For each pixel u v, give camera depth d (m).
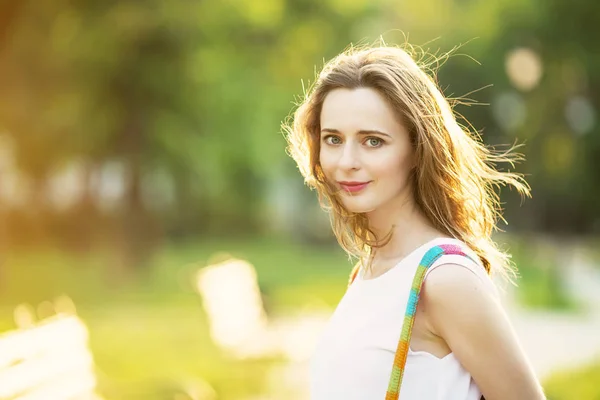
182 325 16.73
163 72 26.23
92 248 31.94
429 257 2.62
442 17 37.16
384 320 2.68
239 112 34.06
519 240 42.81
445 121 2.84
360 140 2.78
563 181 40.88
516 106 35.88
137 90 26.33
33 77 23.38
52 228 32.34
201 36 26.72
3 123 25.03
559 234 46.84
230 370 11.71
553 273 24.34
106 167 32.34
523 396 2.55
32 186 30.98
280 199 61.66
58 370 4.84
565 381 10.73
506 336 2.55
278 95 34.22
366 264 2.99
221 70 30.47
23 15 19.06
